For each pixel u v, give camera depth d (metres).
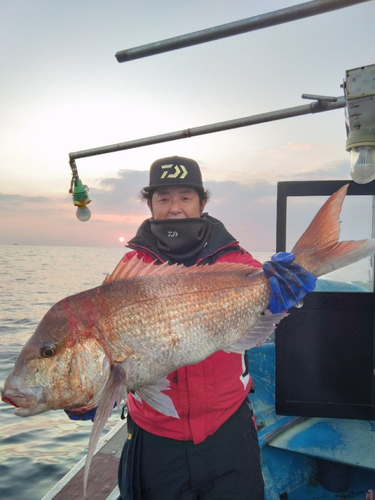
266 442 2.85
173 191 2.26
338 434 2.88
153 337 1.70
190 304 1.80
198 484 1.95
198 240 2.21
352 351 2.83
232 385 2.02
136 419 2.03
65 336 1.60
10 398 1.56
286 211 2.83
